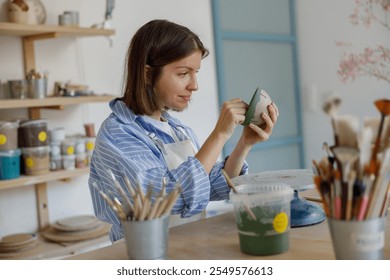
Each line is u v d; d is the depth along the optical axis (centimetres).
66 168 253
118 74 300
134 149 140
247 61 384
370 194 83
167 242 104
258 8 389
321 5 391
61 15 252
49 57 267
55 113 270
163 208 102
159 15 322
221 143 139
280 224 100
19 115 257
